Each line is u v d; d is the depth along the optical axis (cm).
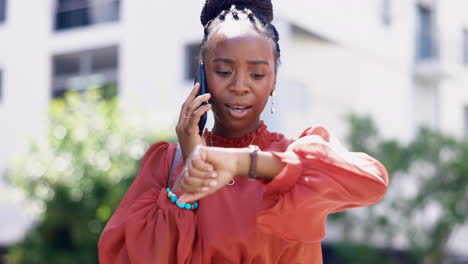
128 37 1319
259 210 170
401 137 1434
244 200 191
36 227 1082
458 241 1357
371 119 1181
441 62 1491
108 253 194
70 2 1440
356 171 172
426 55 1570
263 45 185
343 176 172
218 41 186
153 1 1296
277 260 192
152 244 188
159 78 1270
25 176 1012
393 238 1173
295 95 1140
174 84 1250
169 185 201
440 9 1596
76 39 1388
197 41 1242
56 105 1060
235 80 185
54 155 1009
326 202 170
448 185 1177
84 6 1422
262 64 185
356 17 1293
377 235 1207
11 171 1077
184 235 186
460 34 1666
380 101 1369
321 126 197
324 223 180
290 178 167
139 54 1301
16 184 1025
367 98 1326
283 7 1062
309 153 173
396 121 1422
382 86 1380
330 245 1227
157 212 192
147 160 209
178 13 1266
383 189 176
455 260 1377
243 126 194
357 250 1140
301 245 192
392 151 1166
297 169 168
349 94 1269
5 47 1467
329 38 1197
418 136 1195
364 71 1326
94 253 1033
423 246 1184
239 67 184
